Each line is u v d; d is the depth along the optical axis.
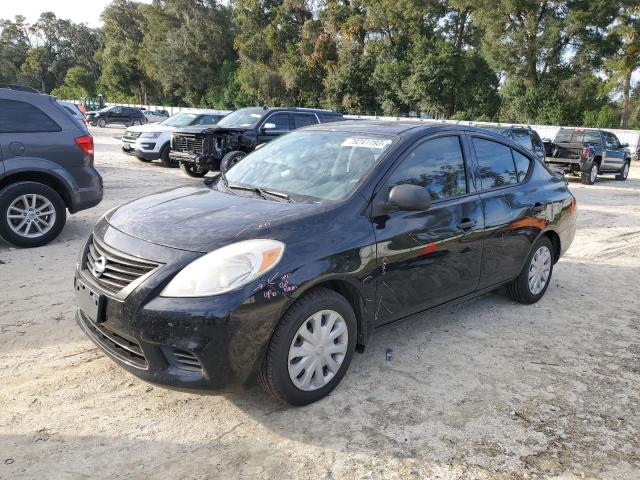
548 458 2.94
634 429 3.25
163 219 3.41
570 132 18.50
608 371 3.98
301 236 3.22
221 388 2.98
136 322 2.93
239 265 2.97
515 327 4.73
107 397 3.34
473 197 4.37
